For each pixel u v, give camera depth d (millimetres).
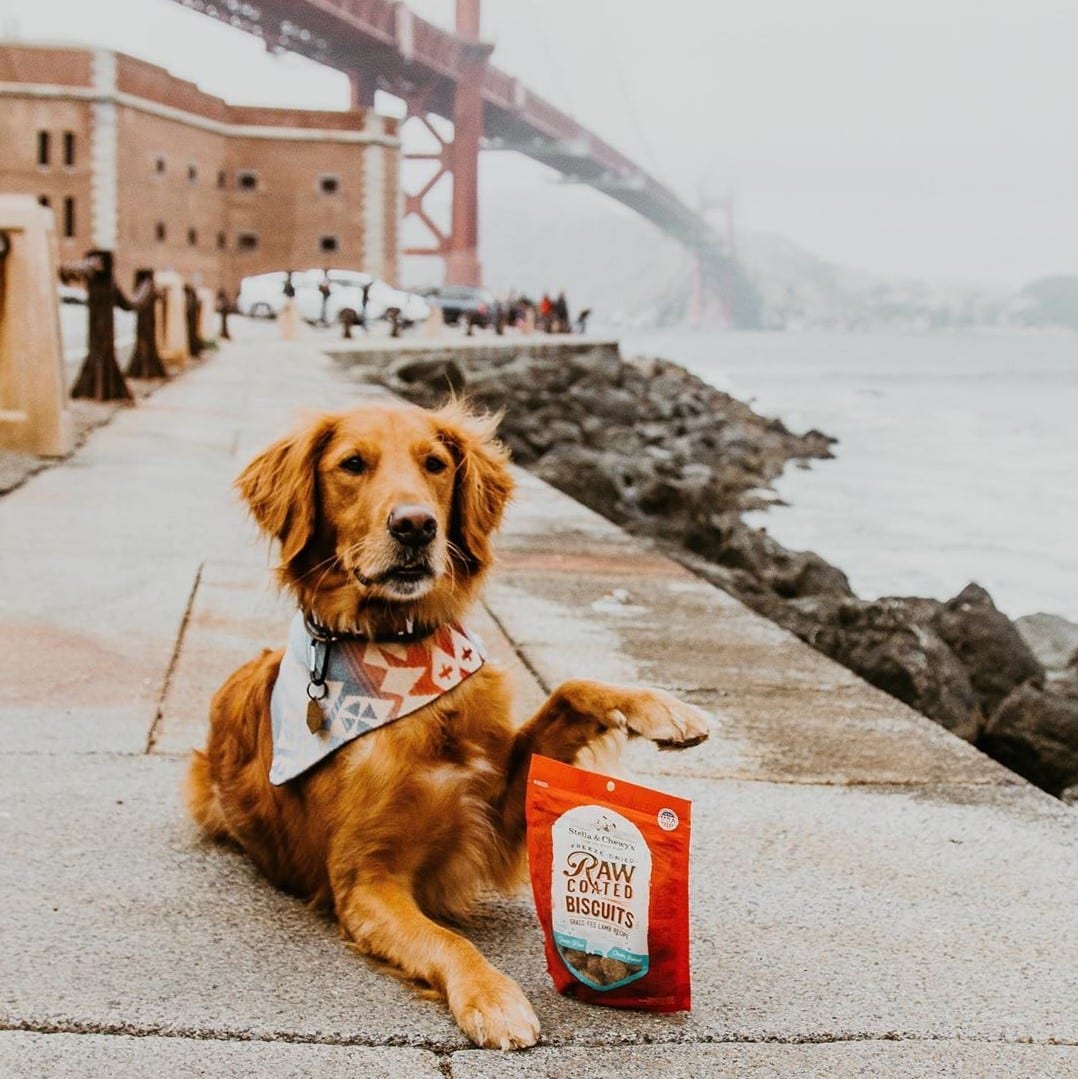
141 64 63500
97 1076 2520
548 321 59531
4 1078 2494
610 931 2859
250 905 3367
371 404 3539
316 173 72625
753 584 11773
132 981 2916
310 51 97188
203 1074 2547
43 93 60875
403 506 3125
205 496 9562
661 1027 2812
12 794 4047
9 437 10766
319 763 3184
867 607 9281
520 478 12406
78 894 3381
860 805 4316
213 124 70062
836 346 175500
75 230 61656
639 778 4484
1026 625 11516
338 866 3133
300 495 3355
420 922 2975
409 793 3105
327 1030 2732
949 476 26891
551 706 3367
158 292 21781
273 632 6152
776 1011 2912
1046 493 23984
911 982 3086
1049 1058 2744
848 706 5461
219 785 3670
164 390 17500
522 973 3074
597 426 27125
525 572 7953
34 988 2861
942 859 3883
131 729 4715
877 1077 2643
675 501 16281
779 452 30312
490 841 3291
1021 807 4355
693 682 5711
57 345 10766
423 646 3246
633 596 7426
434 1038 2717
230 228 72562
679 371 47844
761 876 3707
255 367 23391
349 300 47219
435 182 104500
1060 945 3328
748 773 4586
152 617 6273
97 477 10070
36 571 7023
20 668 5352
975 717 8133
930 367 99750
